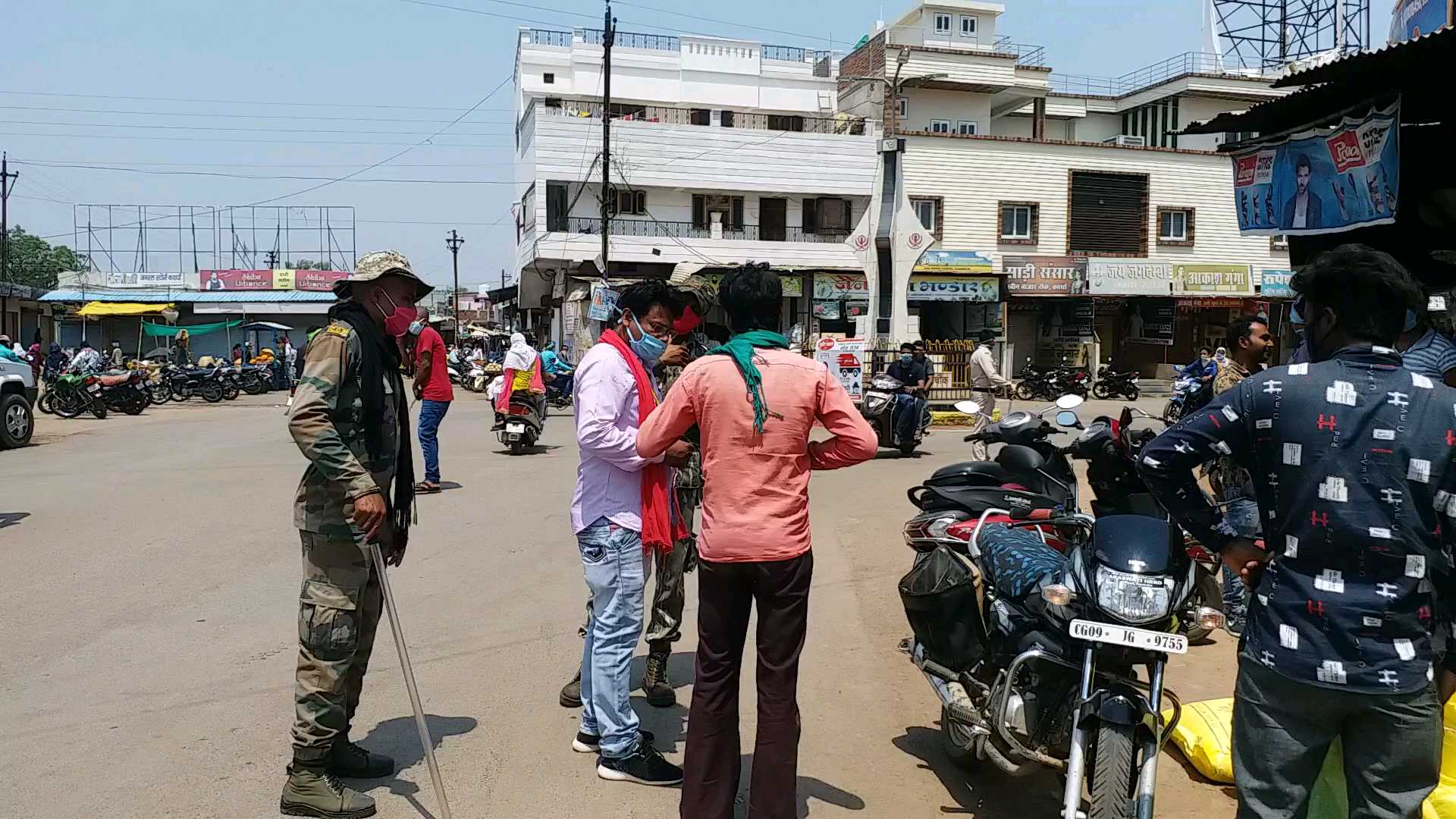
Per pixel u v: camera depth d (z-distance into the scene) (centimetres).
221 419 2202
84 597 673
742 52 4084
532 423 1457
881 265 1995
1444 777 359
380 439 391
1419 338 475
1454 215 675
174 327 4038
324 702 377
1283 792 267
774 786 352
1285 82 660
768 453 352
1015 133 4275
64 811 379
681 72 4044
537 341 4275
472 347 4131
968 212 3475
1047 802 403
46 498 1063
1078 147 3538
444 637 598
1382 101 629
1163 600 325
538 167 3322
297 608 648
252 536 866
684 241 3441
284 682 517
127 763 421
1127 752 315
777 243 3506
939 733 470
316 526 375
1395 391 254
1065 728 348
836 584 726
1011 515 452
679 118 4062
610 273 3381
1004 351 3459
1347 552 251
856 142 3522
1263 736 268
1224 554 284
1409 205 691
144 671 532
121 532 881
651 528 411
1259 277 3528
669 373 553
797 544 354
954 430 1883
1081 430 500
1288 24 2453
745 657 575
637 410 415
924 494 500
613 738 413
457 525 929
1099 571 333
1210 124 752
